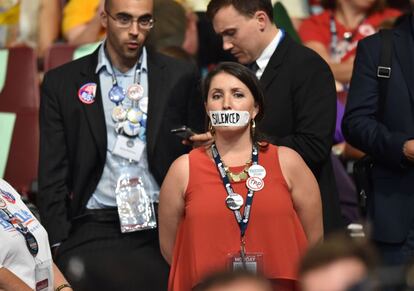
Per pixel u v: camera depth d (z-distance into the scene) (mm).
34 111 19891
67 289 14477
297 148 15602
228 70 14188
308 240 14461
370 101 15742
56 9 23562
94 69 16547
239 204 13766
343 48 22422
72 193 16438
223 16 15875
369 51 15812
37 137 19750
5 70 20078
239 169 13992
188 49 21938
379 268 7988
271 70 15852
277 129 15805
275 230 13742
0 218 13766
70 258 16078
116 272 16016
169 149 16375
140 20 16188
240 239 13688
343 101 20203
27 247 13836
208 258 13656
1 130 19797
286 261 13680
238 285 7551
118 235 16188
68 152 16516
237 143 14141
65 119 16438
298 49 16016
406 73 15562
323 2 22891
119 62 16453
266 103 15211
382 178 15625
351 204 18297
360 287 7457
